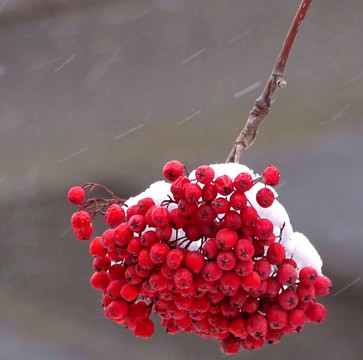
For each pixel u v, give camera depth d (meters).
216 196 1.72
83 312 3.55
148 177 3.49
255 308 1.73
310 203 3.23
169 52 3.77
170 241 1.73
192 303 1.73
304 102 3.38
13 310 3.54
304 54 3.49
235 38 3.67
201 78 3.65
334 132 3.30
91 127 3.72
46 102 3.88
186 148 3.47
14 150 3.81
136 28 3.89
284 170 3.30
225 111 3.51
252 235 1.72
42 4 3.95
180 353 3.26
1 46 4.05
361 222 3.13
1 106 3.92
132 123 3.65
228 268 1.71
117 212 1.73
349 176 3.21
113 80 3.80
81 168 3.68
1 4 3.91
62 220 3.83
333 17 3.49
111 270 1.75
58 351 3.29
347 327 3.12
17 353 3.25
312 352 3.09
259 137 3.38
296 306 1.74
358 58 3.38
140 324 1.76
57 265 3.72
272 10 3.65
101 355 3.29
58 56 3.96
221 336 1.75
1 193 3.81
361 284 3.13
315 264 1.74
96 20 3.96
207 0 3.80
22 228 3.86
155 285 1.72
